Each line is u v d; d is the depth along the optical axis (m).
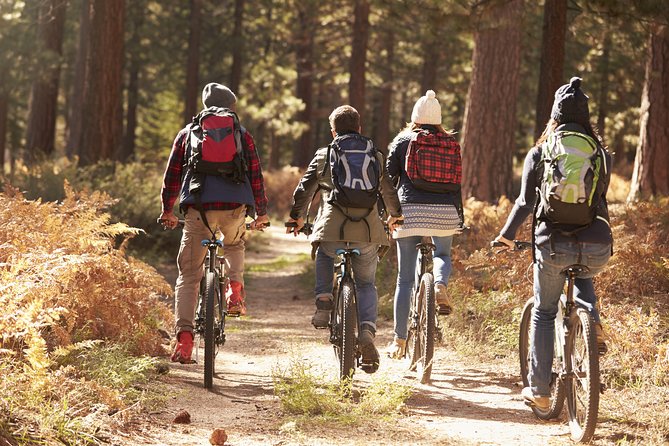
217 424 6.09
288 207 43.34
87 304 7.55
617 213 14.09
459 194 8.10
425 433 6.00
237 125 7.43
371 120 73.12
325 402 6.47
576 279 6.28
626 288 10.05
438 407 6.93
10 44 28.98
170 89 60.78
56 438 5.07
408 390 6.83
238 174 7.30
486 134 21.08
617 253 10.23
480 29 17.20
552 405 6.34
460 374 8.36
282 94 53.59
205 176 7.27
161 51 55.47
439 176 7.91
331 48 57.41
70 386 5.85
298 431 5.86
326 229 7.16
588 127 6.04
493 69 21.05
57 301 7.13
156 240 20.52
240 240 7.73
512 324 9.57
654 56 18.83
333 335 7.26
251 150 7.46
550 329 6.34
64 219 8.69
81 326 7.74
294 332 11.37
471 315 10.55
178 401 6.73
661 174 18.64
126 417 5.73
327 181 7.23
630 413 6.38
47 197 18.11
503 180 21.11
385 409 6.58
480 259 11.04
